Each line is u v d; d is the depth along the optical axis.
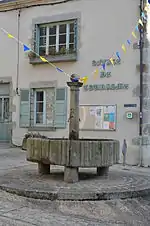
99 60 10.25
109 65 10.07
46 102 11.27
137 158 9.47
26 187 5.23
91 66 10.37
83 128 10.32
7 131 12.04
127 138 9.66
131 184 5.66
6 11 12.12
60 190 5.03
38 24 11.47
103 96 10.10
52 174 6.54
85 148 5.57
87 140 6.04
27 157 6.27
